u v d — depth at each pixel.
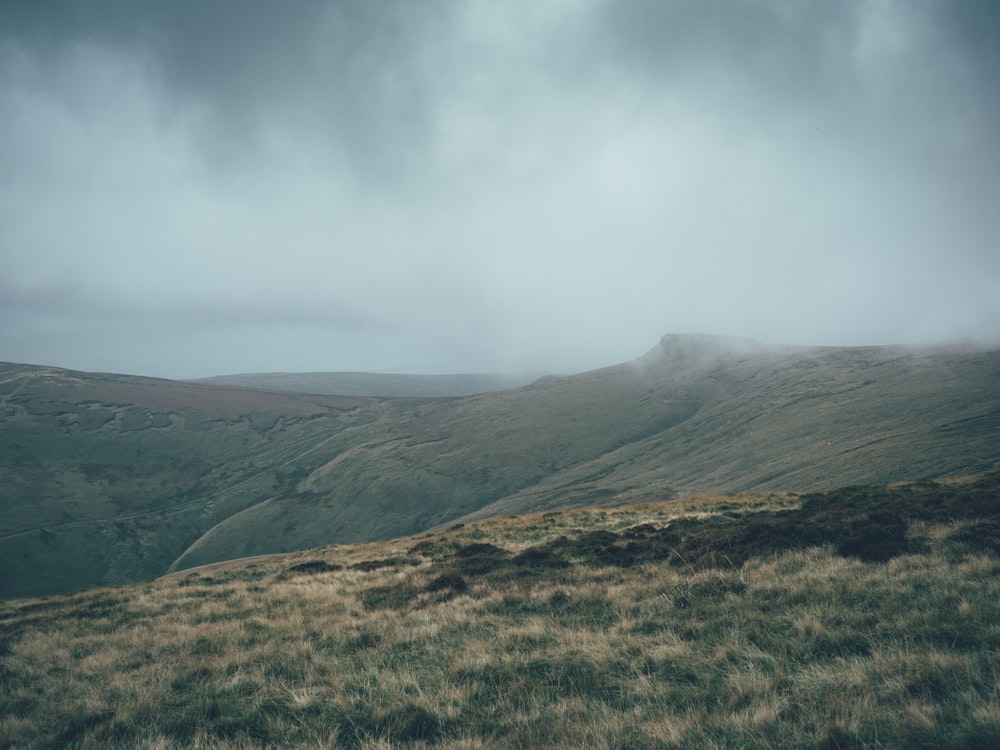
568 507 123.81
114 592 19.36
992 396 96.12
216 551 137.88
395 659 9.77
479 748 6.16
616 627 9.98
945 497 16.34
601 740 5.92
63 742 7.65
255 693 8.61
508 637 9.95
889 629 7.93
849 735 5.38
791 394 181.75
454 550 21.61
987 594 8.55
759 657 7.74
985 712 5.24
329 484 176.50
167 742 7.06
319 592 15.81
